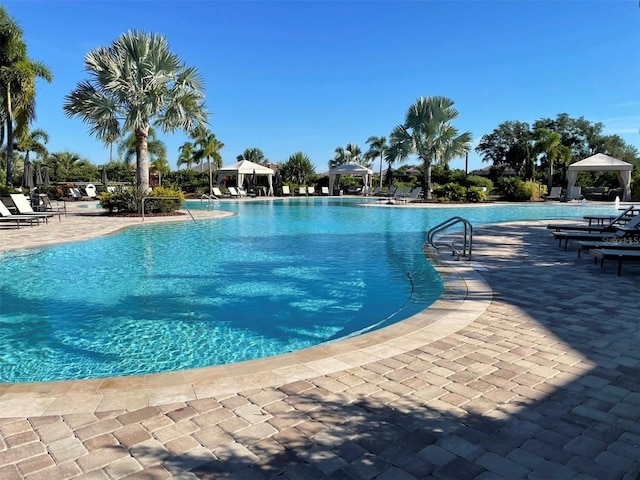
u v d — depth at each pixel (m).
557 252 9.82
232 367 3.60
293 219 18.44
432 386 3.27
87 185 31.14
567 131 49.03
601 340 4.25
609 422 2.78
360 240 12.44
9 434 2.59
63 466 2.30
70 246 10.88
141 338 5.09
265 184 40.91
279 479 2.22
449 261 8.70
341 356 3.83
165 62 17.81
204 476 2.24
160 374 3.45
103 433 2.62
